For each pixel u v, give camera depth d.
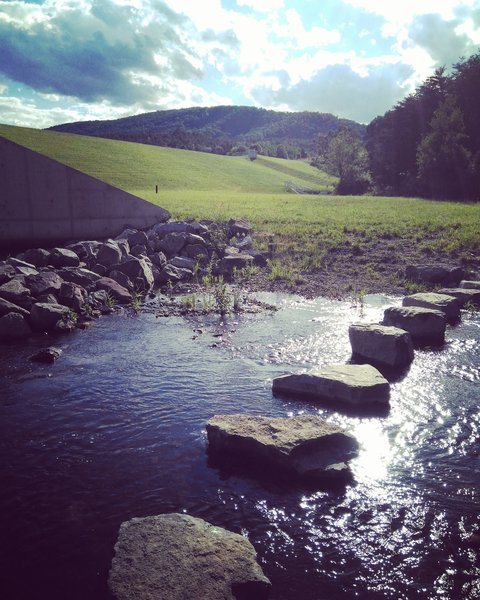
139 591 4.32
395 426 7.77
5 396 8.89
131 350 11.39
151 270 19.48
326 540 5.28
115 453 6.99
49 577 4.77
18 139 95.50
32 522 5.56
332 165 93.50
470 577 4.79
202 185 89.00
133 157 104.12
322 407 8.39
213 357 10.91
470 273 18.62
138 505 5.84
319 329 13.02
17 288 14.05
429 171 56.06
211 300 16.22
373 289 17.64
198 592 4.30
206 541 4.90
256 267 20.44
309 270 19.95
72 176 22.39
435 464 6.72
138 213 24.30
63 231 22.66
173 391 9.09
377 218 29.28
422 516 5.66
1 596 4.54
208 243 22.53
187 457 6.89
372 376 8.84
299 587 4.65
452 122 56.66
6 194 21.30
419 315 12.02
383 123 81.12
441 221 26.53
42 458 6.86
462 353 11.17
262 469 6.58
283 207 39.00
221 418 7.32
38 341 12.12
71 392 9.05
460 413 8.23
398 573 4.84
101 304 15.30
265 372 10.04
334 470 6.35
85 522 5.55
